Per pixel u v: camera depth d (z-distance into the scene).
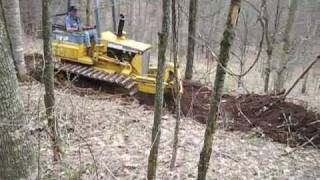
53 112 6.73
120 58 12.54
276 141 10.41
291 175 8.37
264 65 23.06
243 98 12.79
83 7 21.31
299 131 10.88
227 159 8.75
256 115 11.80
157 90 5.64
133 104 11.54
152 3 30.12
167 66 11.59
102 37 12.77
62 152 7.01
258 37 18.06
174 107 11.45
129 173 7.36
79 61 12.52
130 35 31.48
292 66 25.66
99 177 6.85
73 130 8.28
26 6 25.42
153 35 32.72
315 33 24.98
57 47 12.55
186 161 8.26
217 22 17.44
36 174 4.79
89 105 10.47
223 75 4.68
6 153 4.31
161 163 8.07
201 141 9.46
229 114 11.68
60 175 6.41
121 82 11.79
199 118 11.34
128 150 8.35
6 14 10.74
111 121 9.75
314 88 25.70
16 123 4.31
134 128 9.66
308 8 25.11
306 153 9.72
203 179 5.16
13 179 4.39
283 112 11.59
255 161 8.88
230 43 4.53
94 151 7.86
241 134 10.61
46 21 6.29
